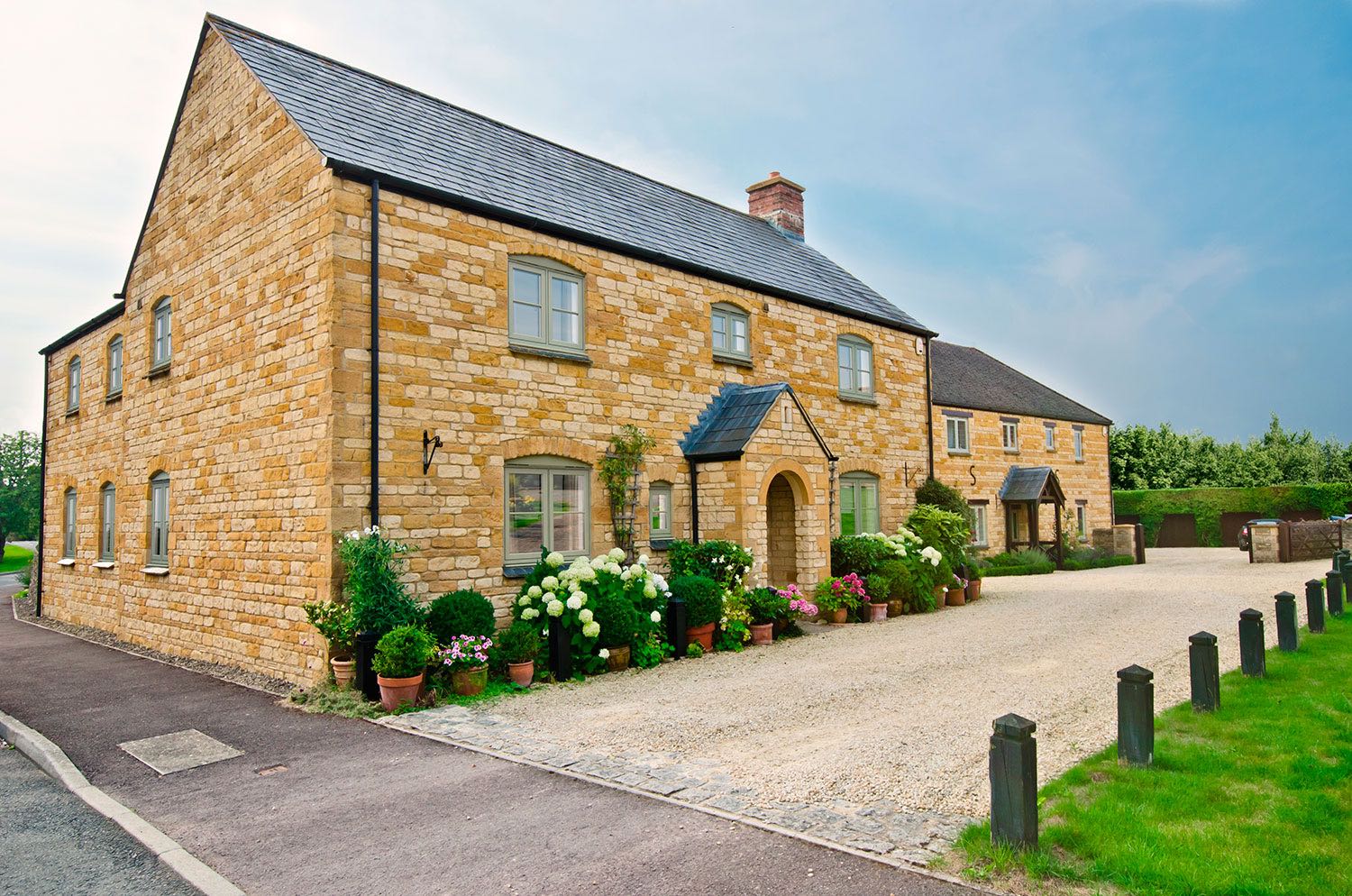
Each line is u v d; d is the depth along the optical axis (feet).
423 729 26.45
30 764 24.81
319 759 23.82
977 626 45.96
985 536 91.40
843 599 48.11
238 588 37.58
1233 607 50.29
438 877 15.94
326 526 32.14
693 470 46.88
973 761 21.79
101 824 19.40
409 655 28.78
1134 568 86.48
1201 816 17.10
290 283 35.22
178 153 44.98
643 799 19.80
